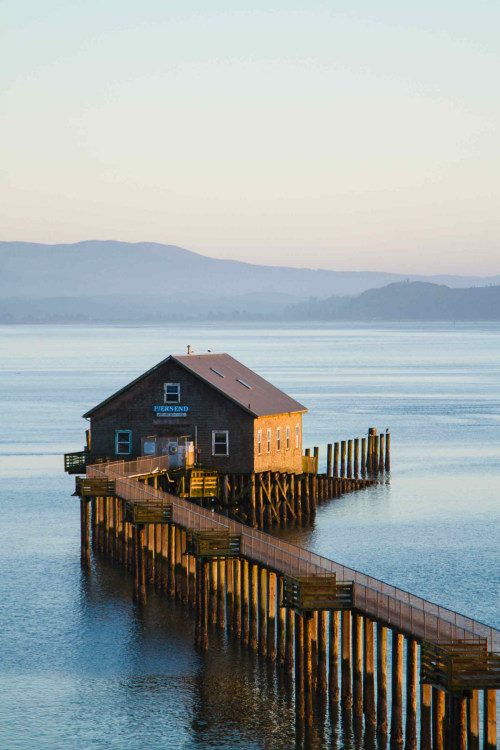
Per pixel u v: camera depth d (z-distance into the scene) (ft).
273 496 294.87
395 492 351.67
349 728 152.35
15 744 149.07
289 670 174.50
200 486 272.92
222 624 198.18
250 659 179.73
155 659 179.83
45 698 164.35
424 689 137.69
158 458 272.51
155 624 198.29
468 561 248.73
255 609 186.50
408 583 227.40
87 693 165.78
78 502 326.24
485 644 130.31
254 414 278.05
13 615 203.92
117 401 285.43
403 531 285.64
